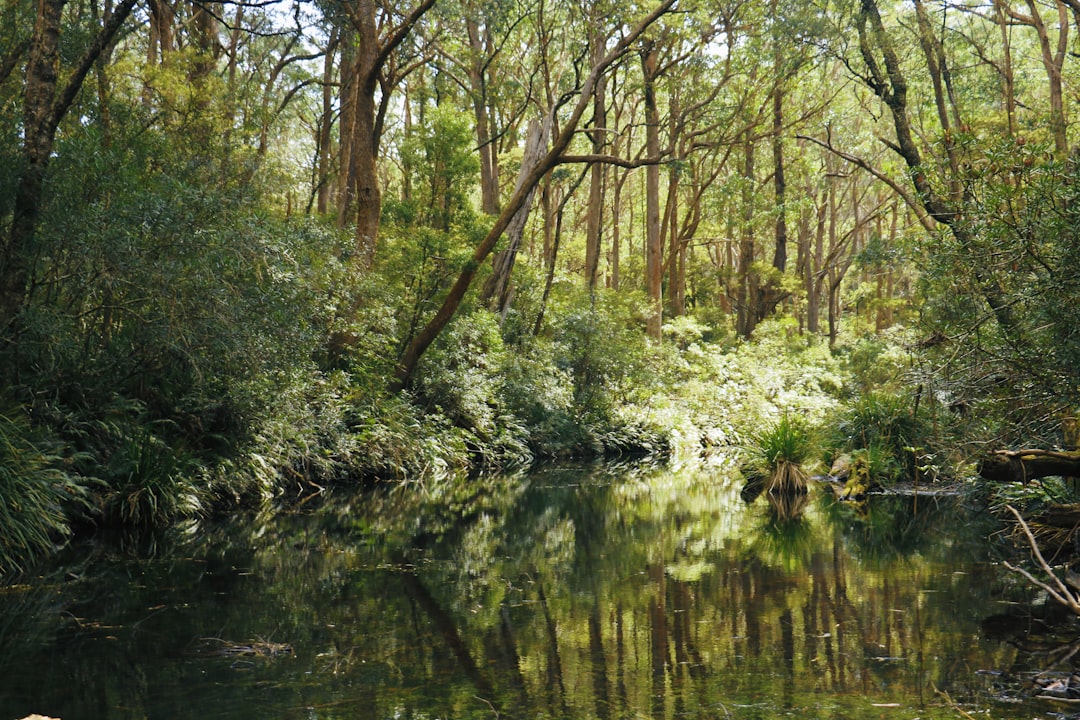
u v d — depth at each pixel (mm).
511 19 24984
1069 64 23062
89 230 8617
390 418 15891
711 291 39938
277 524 10430
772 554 8758
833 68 32594
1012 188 7953
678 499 13562
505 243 21328
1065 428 8008
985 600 6656
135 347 10070
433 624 5996
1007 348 8352
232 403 11477
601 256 46812
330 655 5250
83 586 7066
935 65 18406
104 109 11062
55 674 4855
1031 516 9172
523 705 4398
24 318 8656
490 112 28641
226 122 13484
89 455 9312
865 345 26281
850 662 5113
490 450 18828
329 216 19422
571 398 21875
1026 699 4457
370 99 17125
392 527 10461
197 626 5891
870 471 14031
